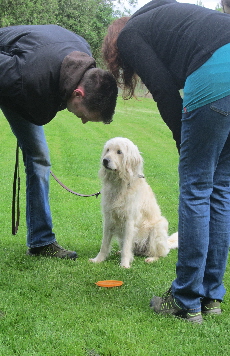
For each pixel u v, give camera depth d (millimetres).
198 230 2623
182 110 2643
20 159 10727
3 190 7445
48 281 3416
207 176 2633
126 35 2684
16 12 29656
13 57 2834
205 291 2900
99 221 5816
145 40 2658
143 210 4438
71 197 7312
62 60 2826
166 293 2959
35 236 4078
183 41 2547
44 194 4023
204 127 2512
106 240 4219
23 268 3738
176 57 2594
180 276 2752
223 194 2811
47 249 4125
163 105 2662
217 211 2799
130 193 4227
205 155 2586
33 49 2836
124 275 3715
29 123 3715
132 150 4254
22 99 2883
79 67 2805
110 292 3252
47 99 2893
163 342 2506
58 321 2703
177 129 2748
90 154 11984
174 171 10492
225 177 2811
